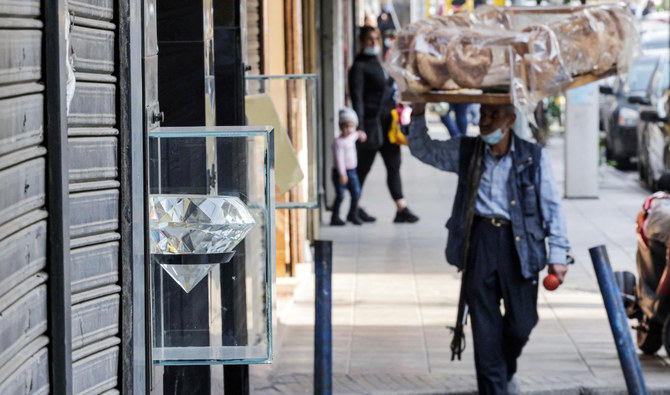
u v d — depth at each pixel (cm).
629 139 2808
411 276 1530
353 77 1947
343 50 2875
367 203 2289
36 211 371
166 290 489
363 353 1125
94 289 434
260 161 484
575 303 1340
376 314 1302
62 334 383
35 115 368
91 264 432
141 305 461
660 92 2762
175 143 482
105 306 439
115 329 445
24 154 356
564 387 989
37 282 369
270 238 488
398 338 1189
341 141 1961
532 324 895
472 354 1124
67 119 391
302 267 1587
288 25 1517
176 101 626
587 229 1922
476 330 894
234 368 713
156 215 481
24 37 357
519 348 920
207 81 630
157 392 493
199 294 489
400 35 853
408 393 980
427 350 1138
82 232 427
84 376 428
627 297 1110
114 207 444
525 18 880
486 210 889
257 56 1142
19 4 352
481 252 890
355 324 1253
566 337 1174
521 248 880
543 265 884
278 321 1261
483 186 891
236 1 782
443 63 831
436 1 4544
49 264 381
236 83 786
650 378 1019
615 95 2861
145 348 469
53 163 379
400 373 1046
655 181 2352
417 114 909
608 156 2902
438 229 1941
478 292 891
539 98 838
